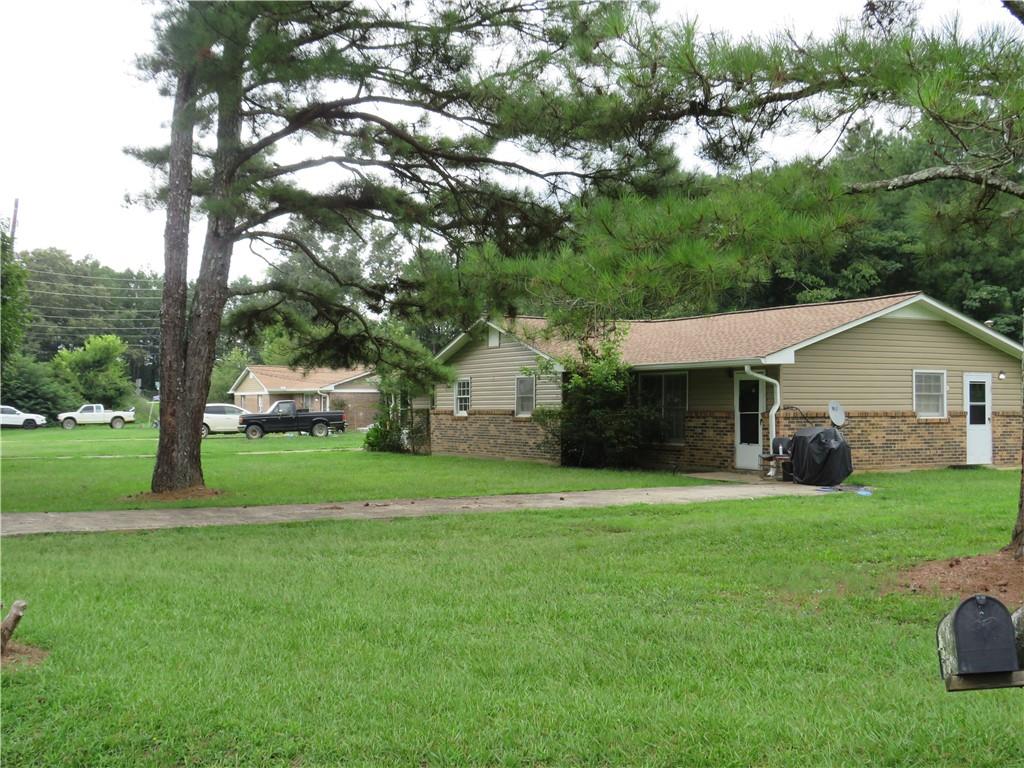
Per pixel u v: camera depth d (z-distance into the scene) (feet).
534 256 45.73
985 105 21.34
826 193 25.13
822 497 50.85
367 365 64.18
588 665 18.72
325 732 14.85
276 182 56.13
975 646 9.37
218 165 53.36
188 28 42.24
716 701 16.49
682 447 73.46
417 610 23.20
